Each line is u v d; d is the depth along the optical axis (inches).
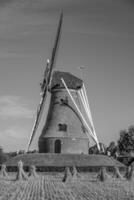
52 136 3708.2
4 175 2979.8
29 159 3462.1
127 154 5182.1
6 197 1608.0
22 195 1675.7
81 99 3873.0
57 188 1955.0
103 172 2439.7
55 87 3818.9
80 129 3789.4
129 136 5413.4
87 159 3454.7
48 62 3786.9
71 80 3843.5
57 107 3801.7
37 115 3843.5
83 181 2395.4
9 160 3523.6
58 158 3464.6
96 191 1798.7
